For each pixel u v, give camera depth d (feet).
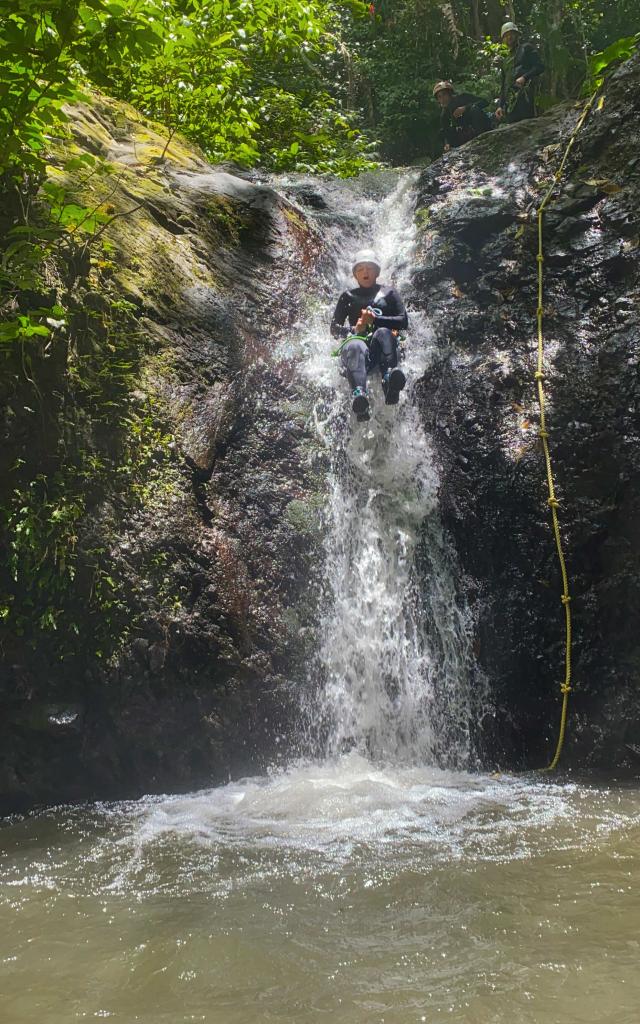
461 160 24.12
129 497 15.53
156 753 14.97
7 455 14.74
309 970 8.05
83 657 14.87
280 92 33.04
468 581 17.12
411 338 20.43
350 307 19.45
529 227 20.88
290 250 21.49
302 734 15.83
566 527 16.74
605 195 20.40
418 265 21.86
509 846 11.15
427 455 18.48
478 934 8.62
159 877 10.67
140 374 16.44
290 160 32.12
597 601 16.24
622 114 21.25
